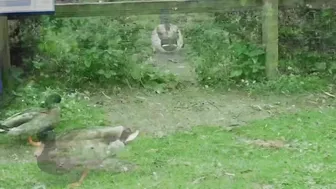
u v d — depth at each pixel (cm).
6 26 937
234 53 944
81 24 993
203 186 608
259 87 902
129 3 933
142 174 639
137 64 954
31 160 686
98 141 617
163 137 739
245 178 625
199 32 1082
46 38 1006
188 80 948
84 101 867
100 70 920
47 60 980
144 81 928
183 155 686
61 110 815
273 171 639
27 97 852
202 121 798
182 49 1044
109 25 1013
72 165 618
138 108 848
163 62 1024
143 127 779
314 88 907
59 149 614
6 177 637
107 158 636
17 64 988
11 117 727
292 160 665
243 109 837
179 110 838
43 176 637
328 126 764
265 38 931
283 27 1026
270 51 927
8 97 853
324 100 866
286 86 900
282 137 731
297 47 1010
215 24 1086
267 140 725
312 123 775
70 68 946
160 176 633
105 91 908
